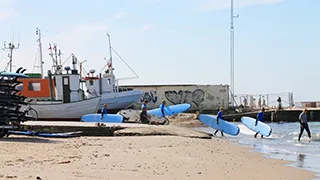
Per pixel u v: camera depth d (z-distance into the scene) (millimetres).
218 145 20031
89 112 34719
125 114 33625
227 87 57875
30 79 35344
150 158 14109
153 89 55812
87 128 24125
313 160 15469
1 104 19234
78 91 35812
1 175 9508
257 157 16156
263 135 26953
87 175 10180
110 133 24062
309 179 11680
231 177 11508
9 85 19359
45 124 25141
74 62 36375
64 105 34000
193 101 56719
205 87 57219
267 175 12180
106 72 38625
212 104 57281
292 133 29406
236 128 28000
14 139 18625
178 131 24516
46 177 9523
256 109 54562
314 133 29203
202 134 25188
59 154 14117
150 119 31641
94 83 37750
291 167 13742
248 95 57688
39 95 35406
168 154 15453
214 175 11602
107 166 11867
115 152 15375
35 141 18156
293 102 56031
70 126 24219
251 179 11445
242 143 22422
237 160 14984
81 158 13289
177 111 37250
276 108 53062
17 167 10914
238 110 54469
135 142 19281
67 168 11125
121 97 38562
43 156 13438
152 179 10297
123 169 11484
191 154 15883
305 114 25062
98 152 15133
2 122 19297
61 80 35531
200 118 29172
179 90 56500
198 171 12047
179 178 10680
